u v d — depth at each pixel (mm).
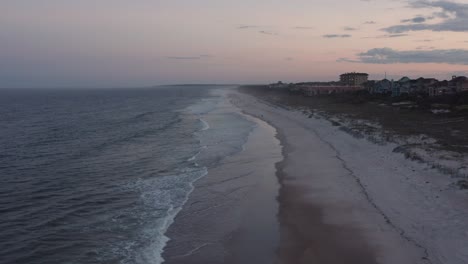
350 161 31719
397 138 36938
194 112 90125
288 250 16453
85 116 83188
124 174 29781
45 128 60281
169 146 41969
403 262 14531
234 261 15602
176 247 16969
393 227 17766
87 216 20797
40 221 20062
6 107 117500
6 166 32625
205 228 19047
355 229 18062
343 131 45625
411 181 23609
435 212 18469
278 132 51562
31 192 25141
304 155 35781
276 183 26719
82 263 15617
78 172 30453
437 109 59156
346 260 15258
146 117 78625
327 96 115438
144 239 17812
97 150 39844
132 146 42188
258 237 17906
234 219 20188
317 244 16828
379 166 28578
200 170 30703
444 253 14555
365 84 136000
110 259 15898
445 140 34812
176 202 22984
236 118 72250
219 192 24906
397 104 73375
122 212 21344
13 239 17844
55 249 16859
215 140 45688
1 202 23109
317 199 22859
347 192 23719
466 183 21078
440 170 24250
